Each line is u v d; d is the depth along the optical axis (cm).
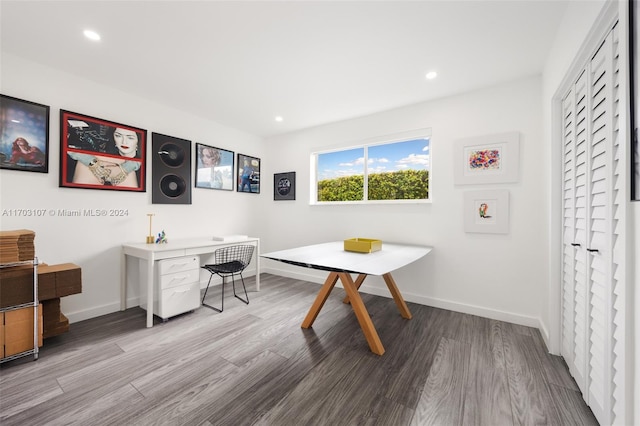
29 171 227
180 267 268
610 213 114
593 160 139
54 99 240
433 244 301
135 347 208
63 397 152
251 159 432
